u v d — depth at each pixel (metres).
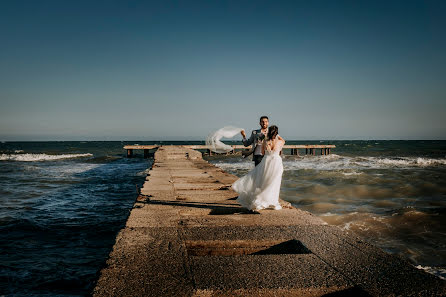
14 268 4.99
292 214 5.14
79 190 12.69
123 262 3.08
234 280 2.70
